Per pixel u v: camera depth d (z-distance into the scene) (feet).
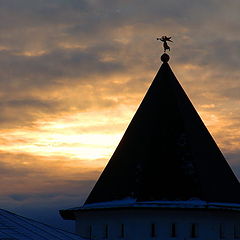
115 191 180.65
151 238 173.17
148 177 178.29
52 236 132.77
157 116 186.60
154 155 181.27
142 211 173.78
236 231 179.73
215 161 185.68
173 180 177.27
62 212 188.65
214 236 175.01
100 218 180.04
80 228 184.65
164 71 192.75
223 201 178.70
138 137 185.47
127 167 182.50
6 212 140.77
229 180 185.78
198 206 172.96
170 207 172.55
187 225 173.68
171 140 183.01
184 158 180.45
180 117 186.19
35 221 140.67
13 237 127.03
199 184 176.96
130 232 174.29
